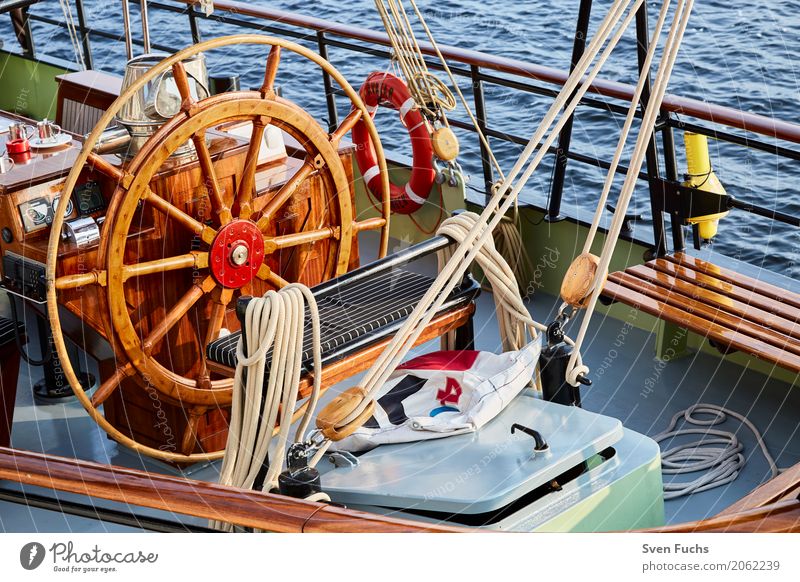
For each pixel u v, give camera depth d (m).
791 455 2.77
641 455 2.30
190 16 4.80
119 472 1.59
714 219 3.39
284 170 3.26
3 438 2.95
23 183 2.73
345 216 3.32
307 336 2.72
